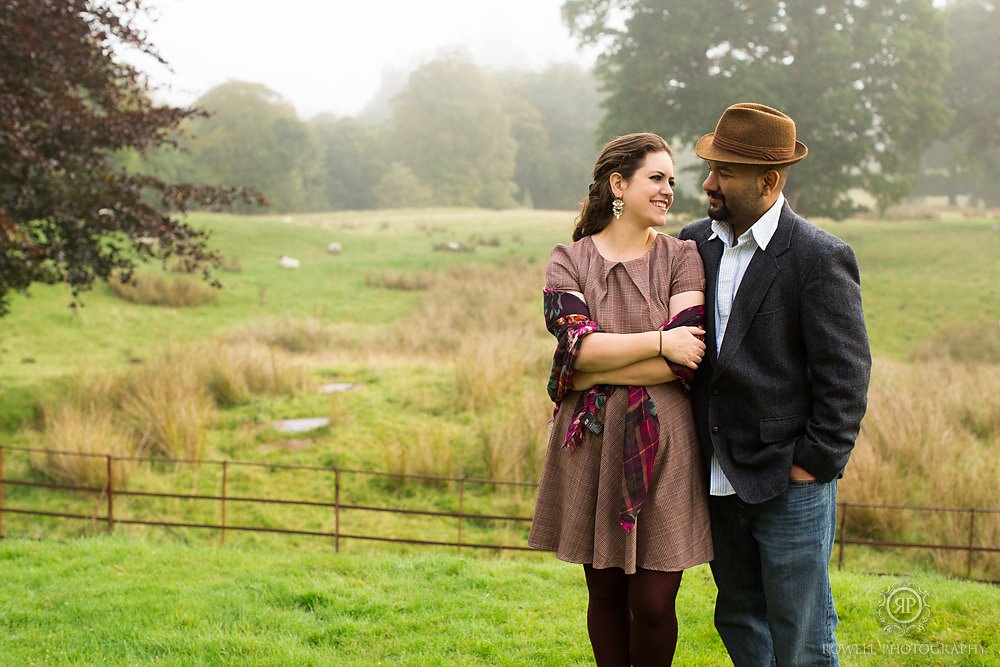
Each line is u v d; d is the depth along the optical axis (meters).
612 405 2.56
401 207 79.75
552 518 2.70
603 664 2.68
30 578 4.89
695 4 33.53
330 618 4.10
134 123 9.34
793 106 32.56
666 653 2.56
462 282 25.33
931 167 64.12
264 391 11.32
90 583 4.80
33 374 12.73
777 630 2.57
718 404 2.55
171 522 7.43
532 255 32.81
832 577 4.81
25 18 8.52
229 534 7.47
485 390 10.49
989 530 6.65
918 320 21.45
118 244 23.66
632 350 2.50
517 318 19.55
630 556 2.47
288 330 17.61
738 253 2.59
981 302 22.69
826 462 2.40
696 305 2.58
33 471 8.80
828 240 2.46
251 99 72.06
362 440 9.46
